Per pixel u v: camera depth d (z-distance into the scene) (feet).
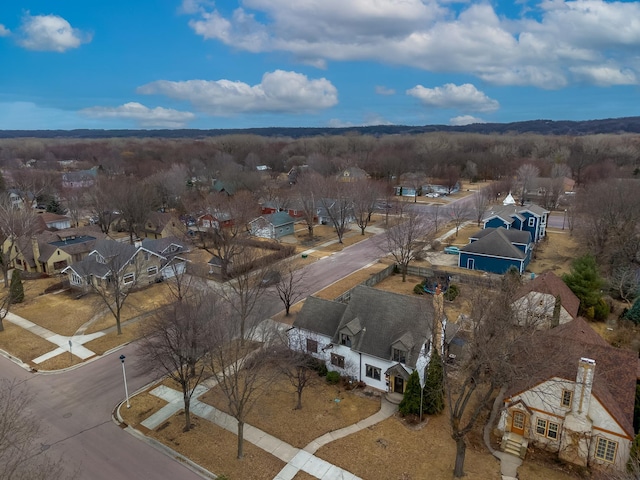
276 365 110.93
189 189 362.74
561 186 339.36
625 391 87.56
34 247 213.25
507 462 87.25
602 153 510.99
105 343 139.64
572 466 85.87
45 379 120.16
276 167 583.58
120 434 97.50
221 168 469.98
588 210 220.64
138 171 472.44
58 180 388.37
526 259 204.64
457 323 125.39
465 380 95.35
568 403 86.07
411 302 115.65
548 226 294.05
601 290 165.48
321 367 120.88
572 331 107.14
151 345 100.68
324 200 287.89
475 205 322.75
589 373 81.46
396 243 203.72
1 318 148.05
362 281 190.08
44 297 180.04
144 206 264.11
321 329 122.01
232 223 232.94
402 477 83.66
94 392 113.70
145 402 109.09
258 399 108.58
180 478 84.43
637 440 77.00
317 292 179.11
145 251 189.26
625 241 186.29
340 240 259.19
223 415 103.45
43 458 88.79
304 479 83.66
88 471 85.97
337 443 93.15
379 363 111.65
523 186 355.97
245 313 133.18
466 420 100.27
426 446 91.97
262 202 334.03
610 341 132.77
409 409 100.73
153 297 176.45
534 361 86.17
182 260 204.54
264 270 160.97
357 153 603.26
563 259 220.02
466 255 204.13
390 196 327.88
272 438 95.04
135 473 85.56
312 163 470.39
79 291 183.52
